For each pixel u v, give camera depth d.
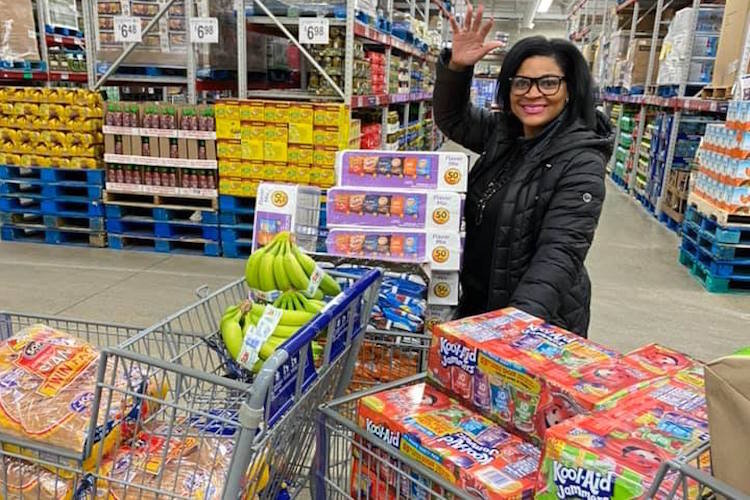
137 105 4.63
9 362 1.33
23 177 5.11
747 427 0.73
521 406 1.12
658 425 0.94
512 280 1.89
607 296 4.36
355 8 4.81
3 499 1.25
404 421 1.17
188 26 4.93
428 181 1.93
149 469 1.23
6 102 4.84
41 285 4.07
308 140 4.41
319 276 1.52
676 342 3.61
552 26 28.39
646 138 8.25
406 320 1.72
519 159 1.97
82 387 1.29
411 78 9.48
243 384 1.03
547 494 0.92
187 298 3.92
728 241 4.41
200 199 4.86
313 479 1.40
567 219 1.71
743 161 4.27
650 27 9.95
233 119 4.50
